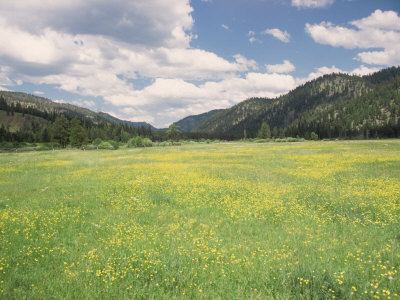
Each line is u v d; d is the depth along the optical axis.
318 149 43.97
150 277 5.03
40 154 44.69
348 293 4.28
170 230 7.57
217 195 12.22
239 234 7.36
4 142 99.12
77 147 84.12
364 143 55.97
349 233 7.22
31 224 7.98
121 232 7.35
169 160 31.42
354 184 13.98
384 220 8.17
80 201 11.27
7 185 15.52
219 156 36.19
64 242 6.83
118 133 156.38
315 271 4.92
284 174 18.55
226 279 4.95
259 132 167.75
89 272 5.15
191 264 5.51
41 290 4.54
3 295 4.36
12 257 5.84
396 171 17.70
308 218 8.59
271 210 9.58
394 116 186.38
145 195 12.27
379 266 5.16
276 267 5.27
